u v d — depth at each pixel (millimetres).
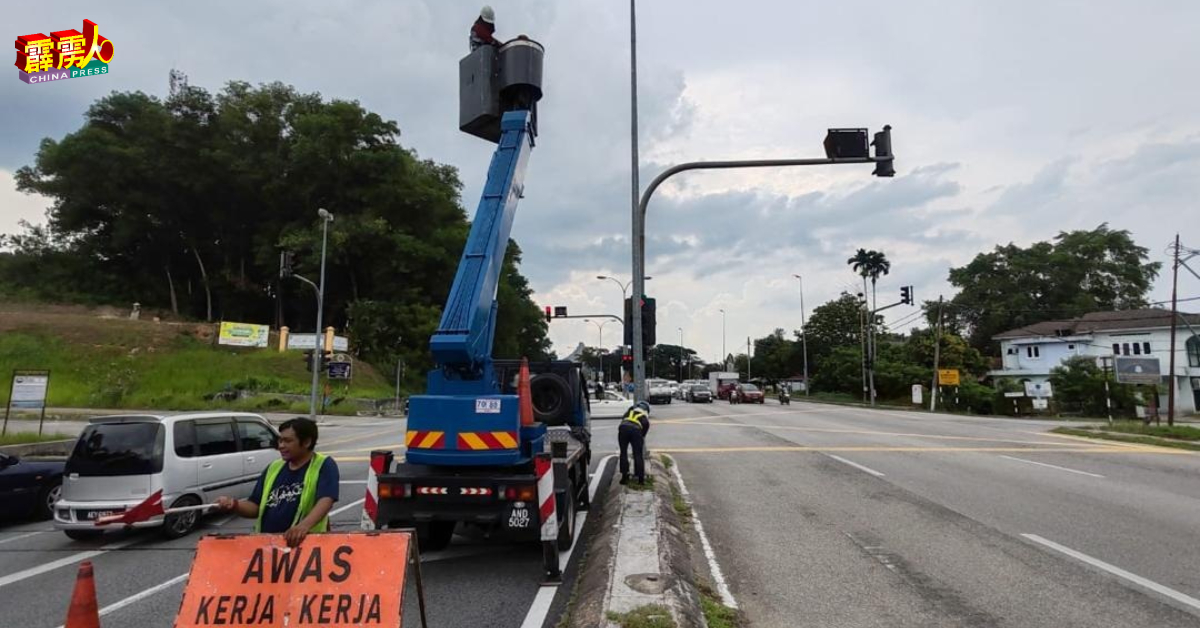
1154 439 19531
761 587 5992
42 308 58438
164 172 60125
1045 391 41094
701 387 50594
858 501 9828
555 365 9539
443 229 68625
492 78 8547
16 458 10234
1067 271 72625
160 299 67750
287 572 3947
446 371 6914
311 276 62156
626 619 4594
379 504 6750
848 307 82062
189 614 3863
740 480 11781
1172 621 5113
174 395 38531
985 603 5527
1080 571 6363
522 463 6809
